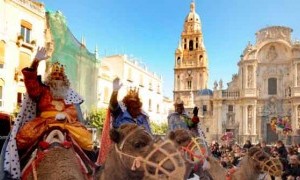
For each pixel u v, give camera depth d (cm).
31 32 3123
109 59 5819
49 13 2916
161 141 376
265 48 6281
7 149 421
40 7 3197
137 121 632
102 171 430
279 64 6184
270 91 6200
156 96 7025
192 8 8388
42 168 378
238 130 6228
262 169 845
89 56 3120
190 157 605
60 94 470
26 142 419
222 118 6369
